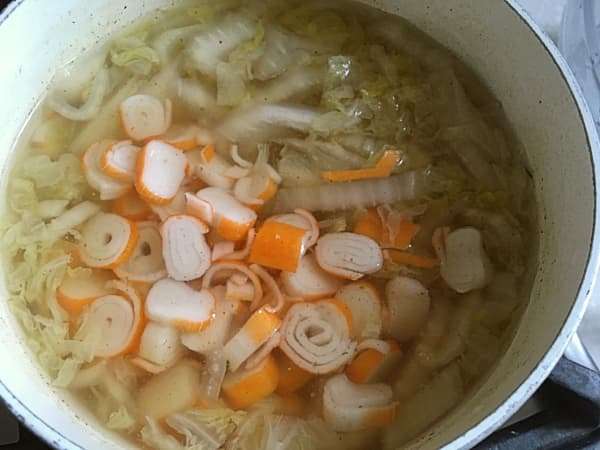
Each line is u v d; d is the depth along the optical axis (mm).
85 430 228
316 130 267
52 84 279
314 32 284
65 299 246
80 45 282
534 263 247
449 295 247
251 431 231
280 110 270
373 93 272
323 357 237
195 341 239
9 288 251
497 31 261
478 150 265
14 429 251
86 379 239
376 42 285
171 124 271
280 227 248
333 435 231
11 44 257
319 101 273
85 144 269
